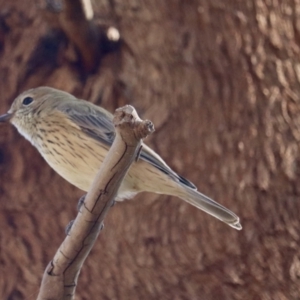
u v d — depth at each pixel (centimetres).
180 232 1224
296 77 1376
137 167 891
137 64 1288
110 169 656
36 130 999
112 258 1219
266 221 1248
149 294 1204
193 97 1292
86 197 686
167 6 1336
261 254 1227
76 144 943
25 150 1264
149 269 1215
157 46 1305
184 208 1230
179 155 1259
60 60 1277
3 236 1243
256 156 1281
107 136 945
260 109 1315
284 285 1222
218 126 1284
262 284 1213
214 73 1313
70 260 710
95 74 1276
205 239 1221
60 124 960
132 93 1273
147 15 1316
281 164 1290
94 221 690
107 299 1204
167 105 1281
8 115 1051
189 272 1212
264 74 1345
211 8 1349
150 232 1225
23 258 1232
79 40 1227
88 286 1212
